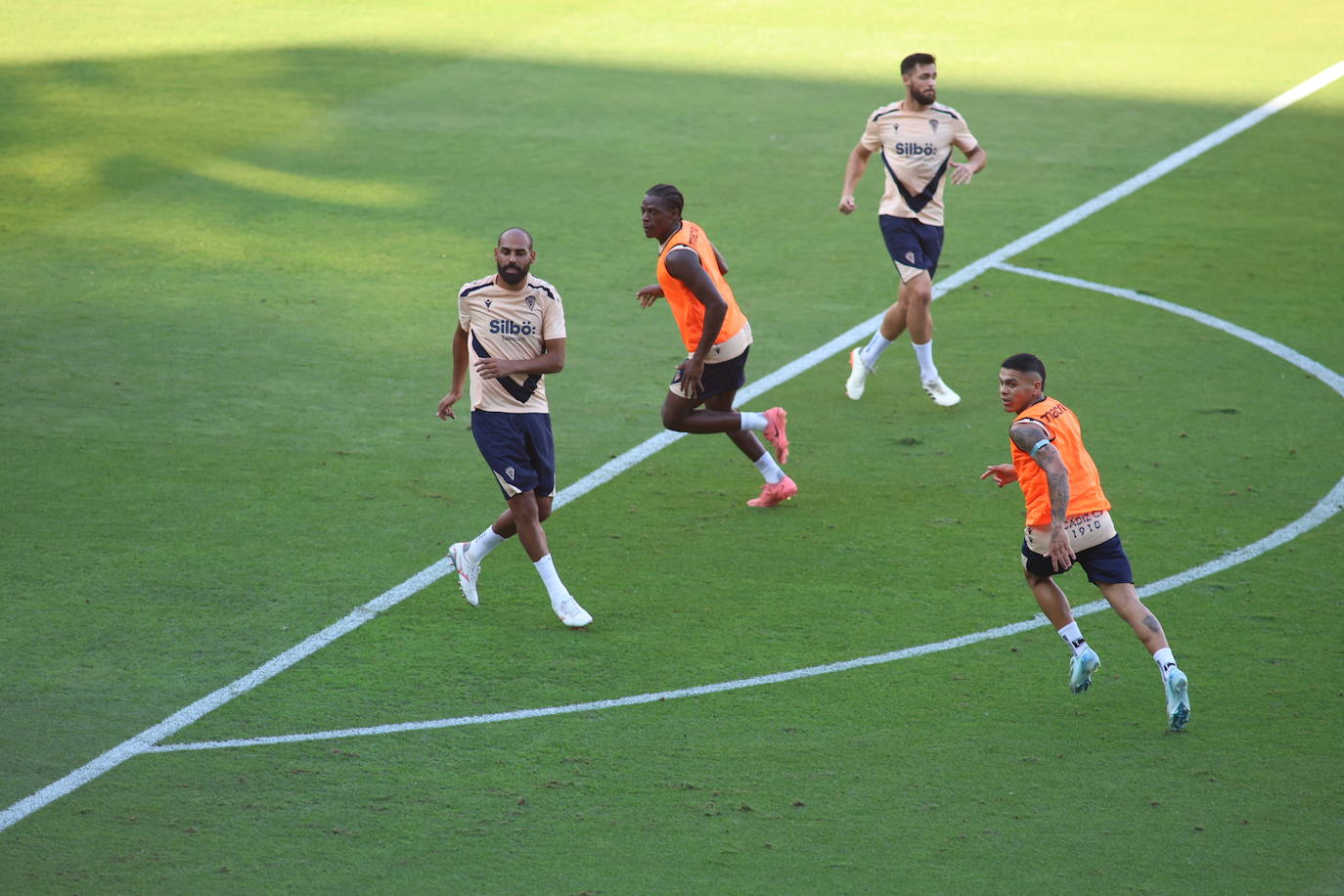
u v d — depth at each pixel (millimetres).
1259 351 41688
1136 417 37312
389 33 79938
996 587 28906
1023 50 77188
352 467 34344
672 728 23969
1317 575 29172
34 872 20156
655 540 31016
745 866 20375
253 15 83750
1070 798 21984
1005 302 45906
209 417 36875
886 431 36812
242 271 47531
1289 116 66188
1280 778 22453
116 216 52281
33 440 35156
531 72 72750
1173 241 51312
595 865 20391
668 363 41312
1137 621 23797
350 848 20781
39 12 83125
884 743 23500
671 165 59469
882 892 19766
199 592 28406
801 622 27531
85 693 24859
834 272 48656
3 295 44906
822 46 78000
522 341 26953
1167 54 76500
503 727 23984
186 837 21016
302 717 24234
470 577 27859
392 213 53312
